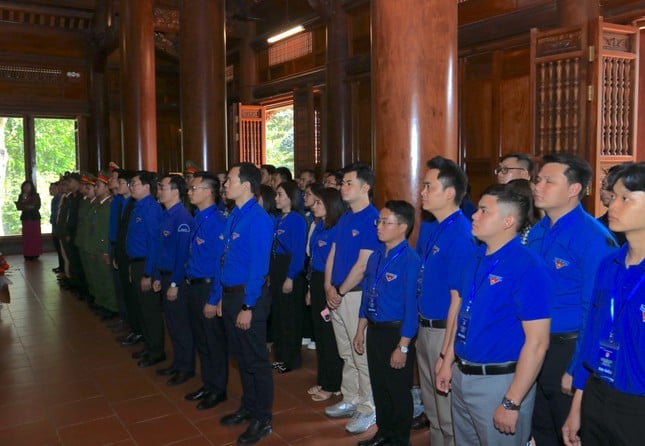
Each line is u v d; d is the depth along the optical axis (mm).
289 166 20000
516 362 2088
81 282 7293
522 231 2627
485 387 2105
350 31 9344
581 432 1860
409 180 3322
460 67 7426
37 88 11898
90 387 4195
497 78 6934
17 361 4824
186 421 3572
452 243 2543
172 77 13398
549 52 5016
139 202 4797
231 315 3328
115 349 5152
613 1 5645
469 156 7375
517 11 6637
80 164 12391
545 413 2539
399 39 3279
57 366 4688
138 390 4121
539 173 2391
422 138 3301
